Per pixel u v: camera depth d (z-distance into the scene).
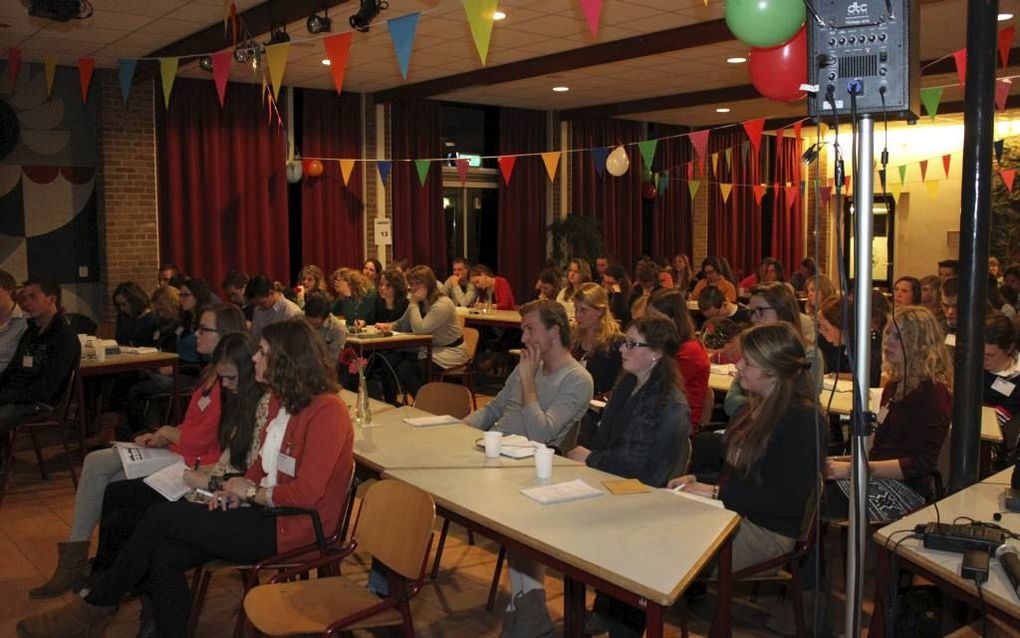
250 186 8.84
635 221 12.01
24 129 7.67
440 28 6.49
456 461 2.94
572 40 6.99
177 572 2.59
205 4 5.70
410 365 6.72
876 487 3.03
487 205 11.01
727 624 2.32
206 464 3.24
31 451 5.61
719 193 12.78
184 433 3.30
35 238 7.79
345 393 4.23
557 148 11.18
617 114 10.55
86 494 3.35
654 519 2.32
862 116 1.93
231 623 3.22
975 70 2.79
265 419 3.05
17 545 3.98
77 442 5.82
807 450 2.65
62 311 5.26
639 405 2.98
